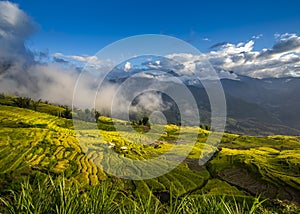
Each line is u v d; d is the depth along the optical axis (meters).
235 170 78.12
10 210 3.10
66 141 85.88
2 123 103.06
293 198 58.75
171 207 3.61
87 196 3.52
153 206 3.66
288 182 67.44
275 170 78.69
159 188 52.47
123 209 3.52
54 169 56.25
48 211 3.18
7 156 65.06
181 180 61.50
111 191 3.76
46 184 3.40
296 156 95.44
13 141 79.19
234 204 3.87
